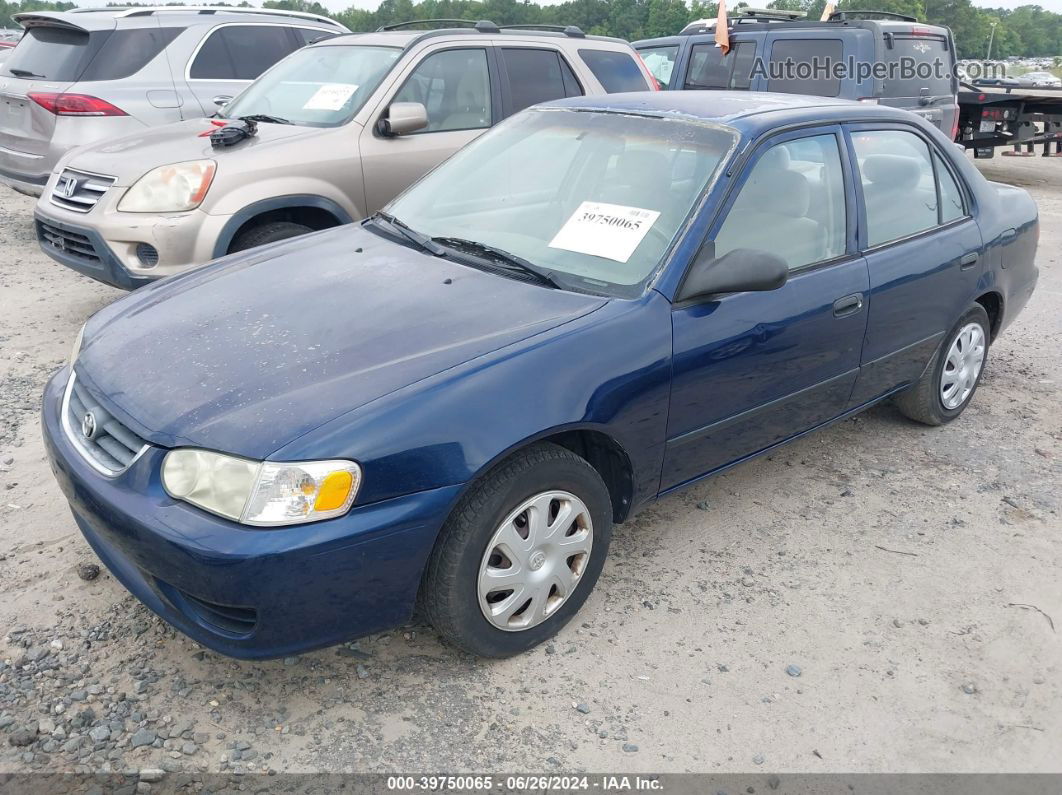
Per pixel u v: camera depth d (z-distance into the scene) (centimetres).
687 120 350
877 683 288
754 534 370
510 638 283
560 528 283
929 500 403
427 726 260
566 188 351
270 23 823
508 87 622
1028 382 548
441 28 650
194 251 491
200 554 227
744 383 329
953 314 435
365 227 380
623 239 319
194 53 766
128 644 286
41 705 259
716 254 315
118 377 272
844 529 377
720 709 273
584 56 674
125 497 243
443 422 248
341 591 240
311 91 594
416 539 247
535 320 285
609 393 282
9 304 610
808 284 346
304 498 231
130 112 721
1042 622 322
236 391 253
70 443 271
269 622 235
